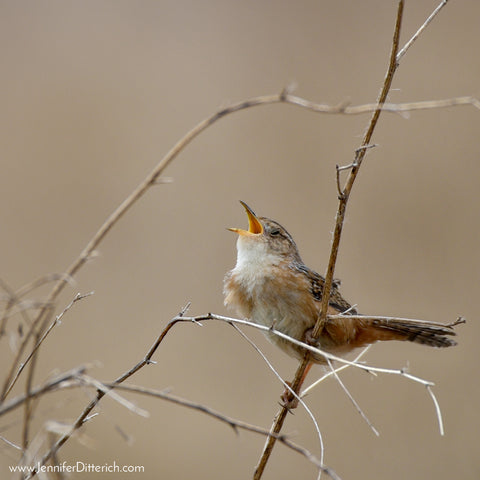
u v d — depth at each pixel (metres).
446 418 11.92
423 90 15.98
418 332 8.02
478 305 13.55
